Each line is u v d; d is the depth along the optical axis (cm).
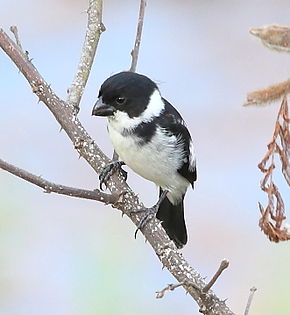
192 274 627
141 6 876
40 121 1316
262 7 1367
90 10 798
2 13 1524
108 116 907
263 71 1323
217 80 1338
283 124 444
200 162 1255
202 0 1466
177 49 1464
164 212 977
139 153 922
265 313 1014
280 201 466
